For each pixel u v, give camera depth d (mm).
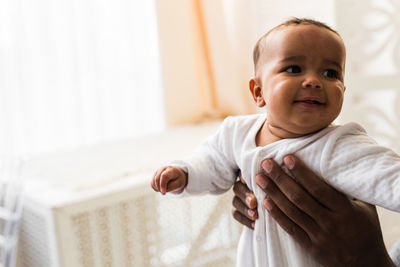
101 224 1344
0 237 1501
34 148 1924
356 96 1509
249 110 2344
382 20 1491
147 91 2186
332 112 671
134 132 2168
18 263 1655
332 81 679
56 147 1970
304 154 693
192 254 1545
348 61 1480
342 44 705
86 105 2027
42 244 1446
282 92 674
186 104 2314
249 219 797
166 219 1482
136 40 2127
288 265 739
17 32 1843
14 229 1450
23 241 1605
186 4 2242
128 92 2133
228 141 812
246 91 2348
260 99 769
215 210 1582
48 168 1641
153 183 793
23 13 1849
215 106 2396
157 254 1463
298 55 682
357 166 643
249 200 754
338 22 1457
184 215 1519
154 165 1568
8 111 1855
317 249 708
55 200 1293
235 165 818
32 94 1900
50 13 1900
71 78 1975
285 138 733
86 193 1339
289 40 691
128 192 1376
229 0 2332
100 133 2072
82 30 1979
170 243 1499
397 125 1519
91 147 1925
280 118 690
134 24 2111
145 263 1438
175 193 822
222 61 2242
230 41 2371
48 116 1942
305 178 680
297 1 1943
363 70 1512
